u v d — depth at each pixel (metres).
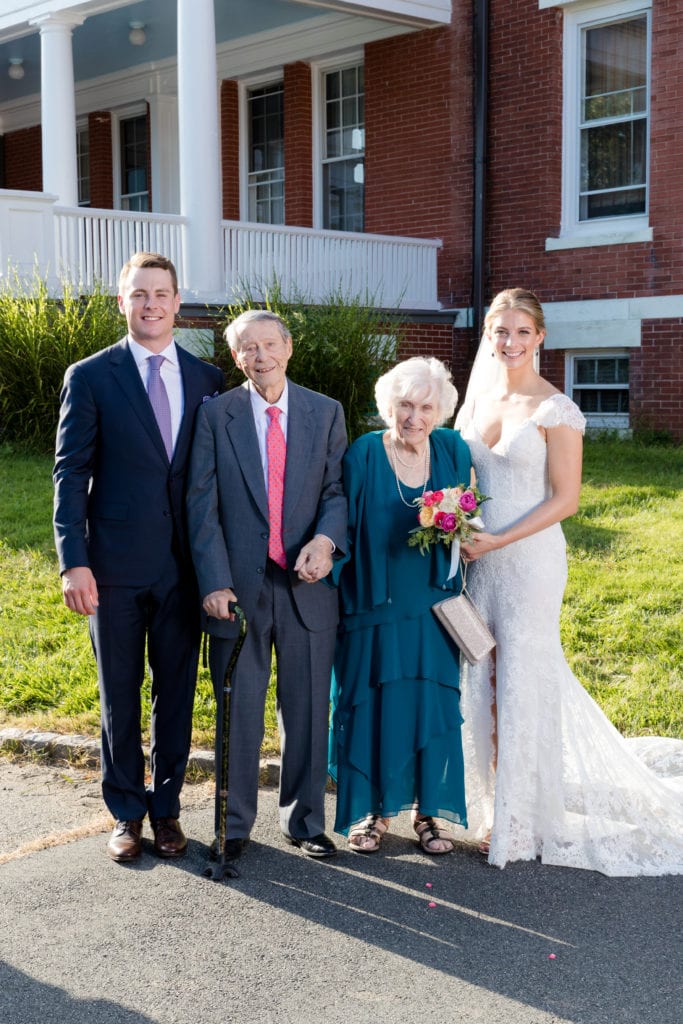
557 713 4.22
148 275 4.06
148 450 4.07
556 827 4.20
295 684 4.18
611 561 7.52
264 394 4.14
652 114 12.48
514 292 4.34
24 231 11.51
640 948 3.52
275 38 15.82
